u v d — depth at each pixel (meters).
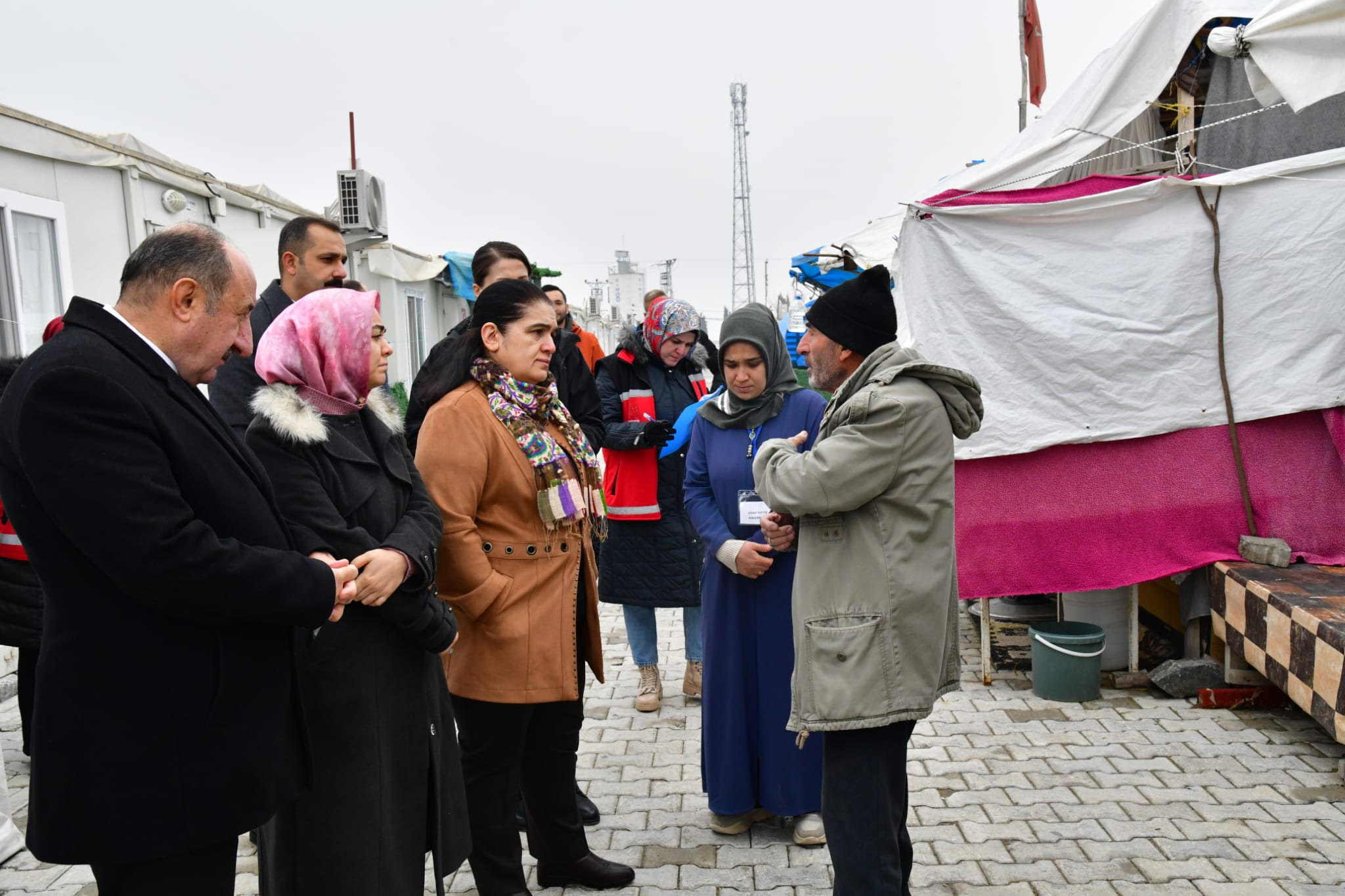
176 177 7.68
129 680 1.76
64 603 1.75
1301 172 4.50
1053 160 5.97
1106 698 4.73
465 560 2.68
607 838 3.46
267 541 1.93
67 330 1.75
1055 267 4.72
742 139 43.25
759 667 3.31
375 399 2.52
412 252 13.72
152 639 1.77
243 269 1.92
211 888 1.90
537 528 2.82
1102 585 4.81
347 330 2.30
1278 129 5.85
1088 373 4.71
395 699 2.33
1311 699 3.79
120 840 1.75
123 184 7.09
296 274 3.41
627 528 4.69
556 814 3.03
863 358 2.63
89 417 1.67
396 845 2.30
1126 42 5.72
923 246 4.83
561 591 2.84
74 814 1.74
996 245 4.76
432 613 2.35
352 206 9.48
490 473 2.76
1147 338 4.67
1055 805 3.61
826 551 2.47
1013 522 4.85
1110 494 4.80
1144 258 4.66
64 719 1.74
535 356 2.82
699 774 4.02
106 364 1.71
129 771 1.76
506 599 2.74
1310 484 4.68
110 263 6.98
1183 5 5.59
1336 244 4.47
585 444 3.03
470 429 2.72
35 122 6.11
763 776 3.34
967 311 4.81
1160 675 4.70
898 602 2.39
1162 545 4.76
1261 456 4.70
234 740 1.85
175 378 1.85
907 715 2.38
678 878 3.16
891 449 2.36
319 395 2.31
